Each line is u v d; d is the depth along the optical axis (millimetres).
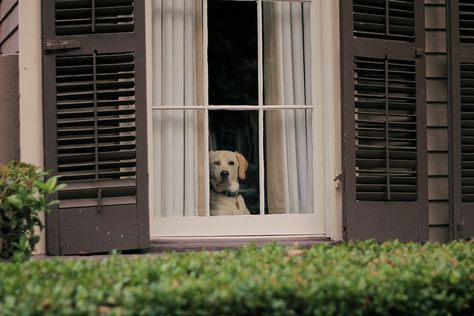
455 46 9500
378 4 9320
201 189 9422
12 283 6109
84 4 8789
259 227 9469
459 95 9492
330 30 9414
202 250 8242
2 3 10602
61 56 8766
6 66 9320
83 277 6371
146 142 8797
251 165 9516
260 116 9531
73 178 8734
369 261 7133
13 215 8039
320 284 6137
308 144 9594
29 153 8867
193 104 9438
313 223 9562
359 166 9188
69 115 8734
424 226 9391
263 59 9562
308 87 9617
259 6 9562
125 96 8781
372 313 6422
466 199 9523
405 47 9391
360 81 9242
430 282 6578
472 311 7133
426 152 9422
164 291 5793
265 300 5926
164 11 9422
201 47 9469
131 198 8789
